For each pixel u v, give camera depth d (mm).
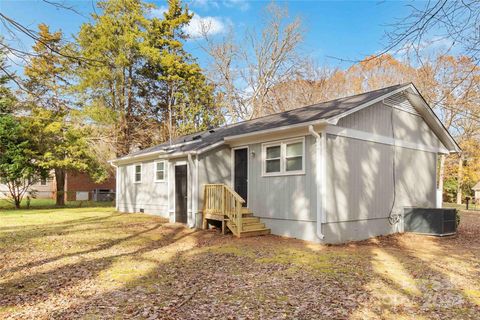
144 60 26953
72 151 21047
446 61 13156
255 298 5039
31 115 16672
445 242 10016
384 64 24203
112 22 23141
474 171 26688
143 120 28172
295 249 8555
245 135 11055
